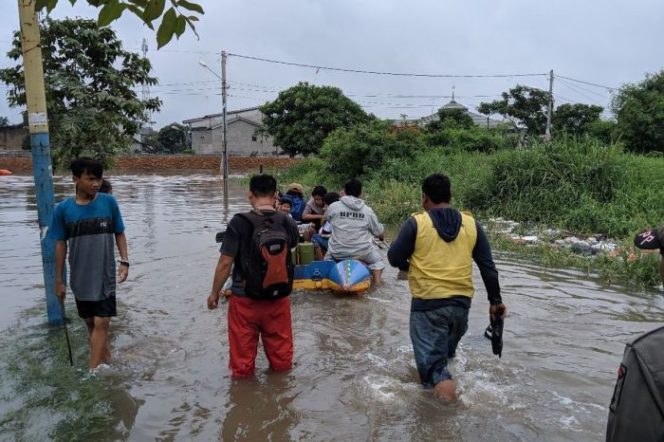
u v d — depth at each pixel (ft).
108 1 7.94
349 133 72.28
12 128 200.13
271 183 14.67
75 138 25.02
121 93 26.37
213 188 87.66
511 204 43.52
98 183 15.01
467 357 15.78
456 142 80.02
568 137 48.32
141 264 27.81
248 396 13.58
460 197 47.60
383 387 13.89
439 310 13.19
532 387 13.84
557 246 33.01
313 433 11.88
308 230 28.19
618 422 4.86
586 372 14.75
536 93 118.93
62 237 15.15
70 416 12.60
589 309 20.56
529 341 17.08
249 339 14.60
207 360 15.79
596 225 37.17
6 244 34.04
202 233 38.34
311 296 22.50
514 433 11.68
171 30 8.07
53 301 18.48
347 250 23.94
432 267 13.26
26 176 125.39
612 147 44.39
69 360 15.70
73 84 24.45
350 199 24.25
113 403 13.23
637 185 41.86
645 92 80.48
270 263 13.79
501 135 82.84
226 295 21.95
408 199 47.80
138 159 159.33
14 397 13.48
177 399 13.44
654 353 4.85
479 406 12.86
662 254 5.94
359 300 21.93
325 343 17.17
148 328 18.38
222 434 11.86
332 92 111.04
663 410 4.60
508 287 23.84
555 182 43.16
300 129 108.37
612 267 26.48
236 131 204.74
